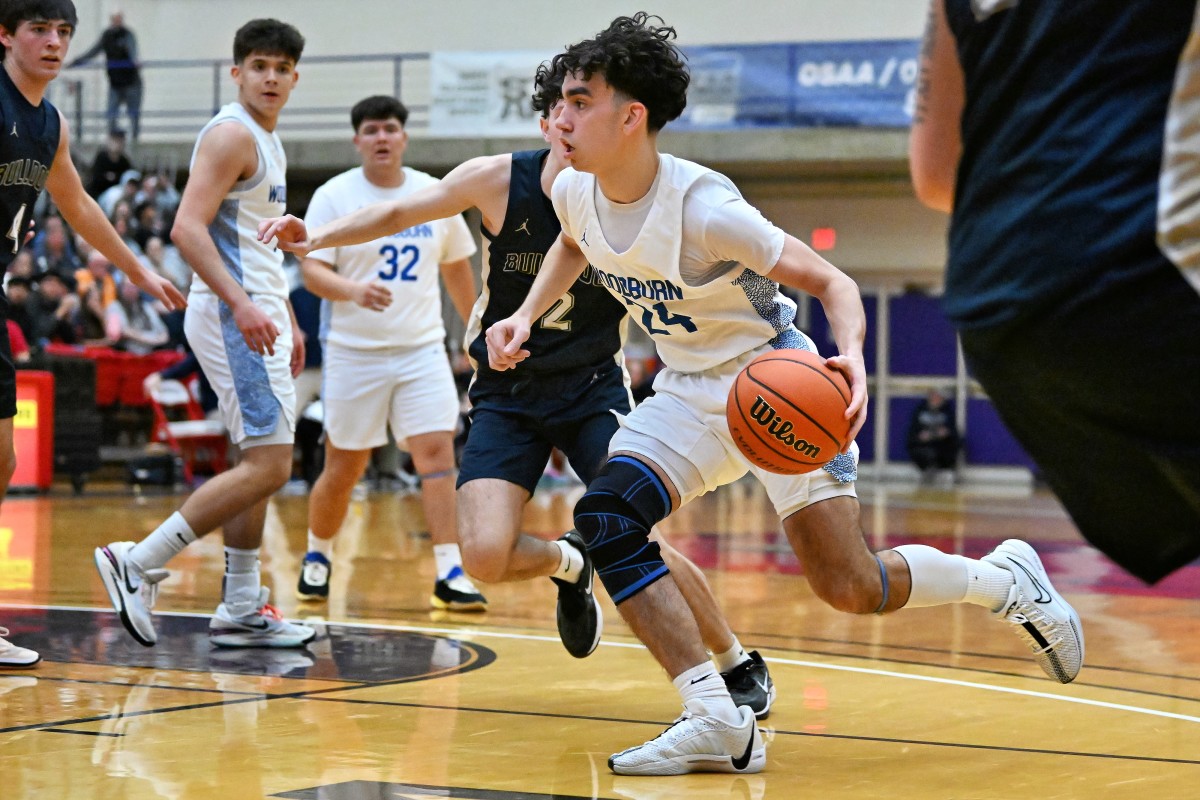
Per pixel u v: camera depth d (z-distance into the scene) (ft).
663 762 14.43
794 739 16.55
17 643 22.24
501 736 16.16
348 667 20.93
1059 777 14.56
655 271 15.11
